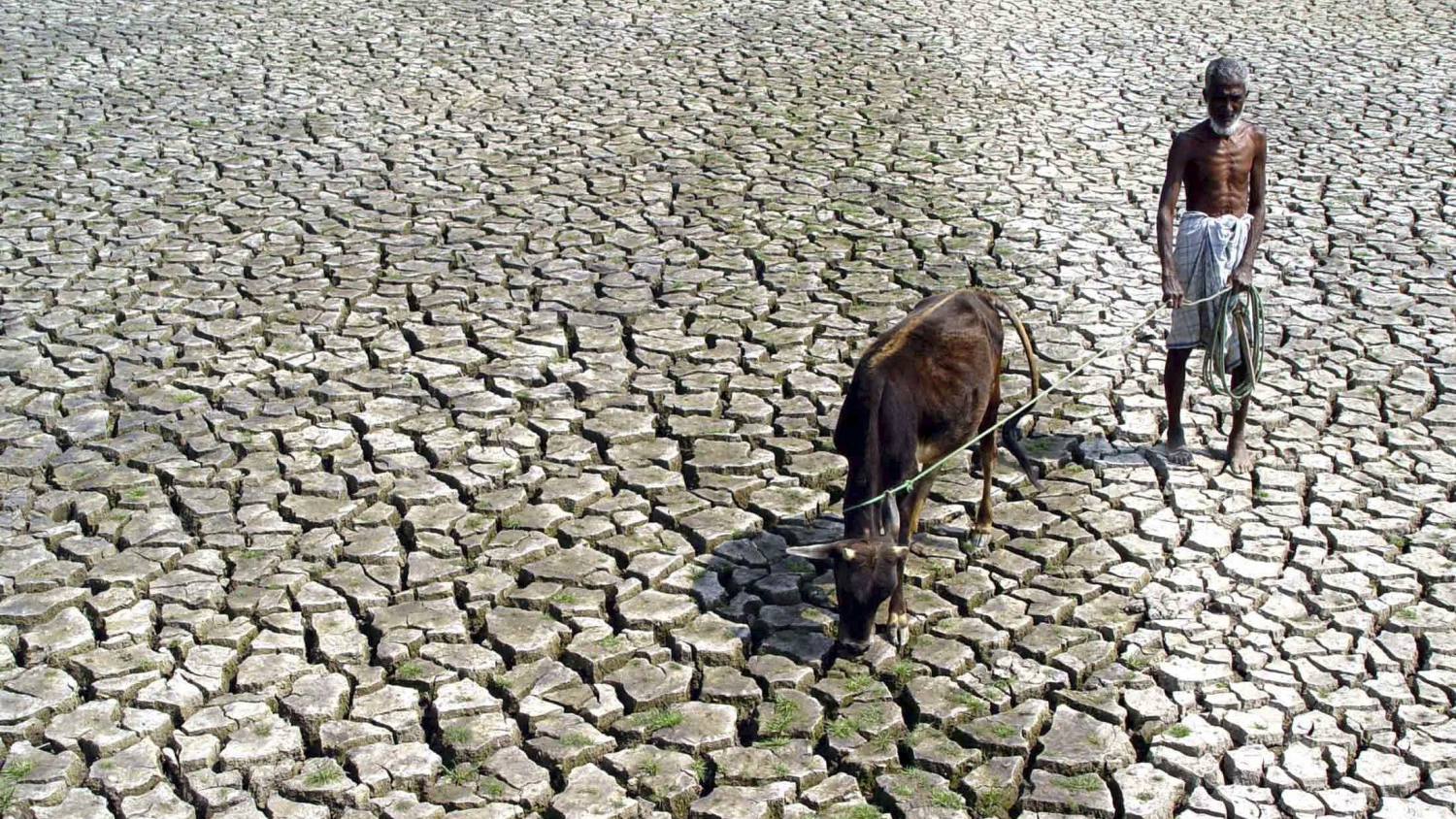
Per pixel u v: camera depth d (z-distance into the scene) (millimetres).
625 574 6965
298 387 8586
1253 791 5660
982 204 11477
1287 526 7336
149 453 7879
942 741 5934
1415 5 18281
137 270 10133
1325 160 12414
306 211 11227
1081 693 6207
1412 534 7312
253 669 6230
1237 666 6352
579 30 16719
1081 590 6871
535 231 10875
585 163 12328
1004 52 15906
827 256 10500
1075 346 9203
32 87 14117
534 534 7238
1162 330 9438
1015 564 7078
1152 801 5586
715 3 18125
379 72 14914
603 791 5641
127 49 15570
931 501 7617
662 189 11727
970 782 5699
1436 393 8633
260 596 6711
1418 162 12375
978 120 13516
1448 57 15680
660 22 17141
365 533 7238
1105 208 11398
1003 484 7758
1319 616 6664
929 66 15305
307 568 6941
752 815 5527
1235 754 5812
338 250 10492
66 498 7414
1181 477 7820
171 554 6965
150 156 12320
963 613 6770
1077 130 13242
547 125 13289
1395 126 13312
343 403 8453
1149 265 10367
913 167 12281
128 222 10953
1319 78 14898
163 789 5594
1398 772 5703
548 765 5805
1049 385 8766
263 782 5637
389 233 10844
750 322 9492
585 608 6668
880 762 5809
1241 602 6746
